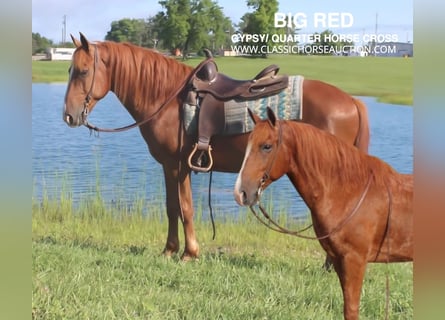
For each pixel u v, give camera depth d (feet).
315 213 11.31
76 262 17.16
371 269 18.21
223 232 21.25
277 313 13.70
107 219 22.24
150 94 17.93
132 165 25.29
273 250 20.25
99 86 17.92
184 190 18.08
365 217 11.14
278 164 11.05
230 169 17.83
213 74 17.52
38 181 24.21
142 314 13.79
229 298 14.70
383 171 11.51
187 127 17.53
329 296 15.23
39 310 13.46
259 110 16.92
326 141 11.28
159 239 21.13
